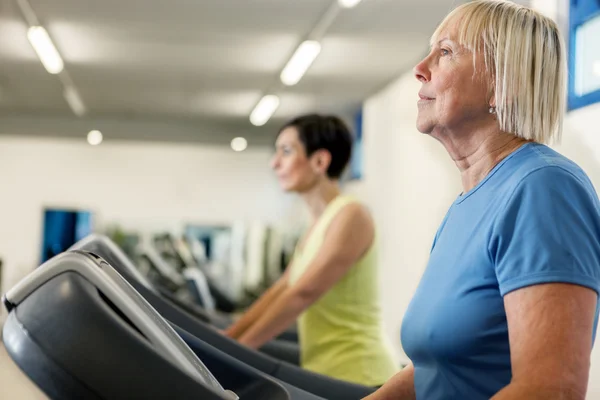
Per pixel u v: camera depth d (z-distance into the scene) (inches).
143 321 38.5
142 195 444.8
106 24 246.1
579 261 38.2
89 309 37.1
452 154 49.9
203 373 41.3
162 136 444.5
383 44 261.4
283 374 71.8
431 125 49.0
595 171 106.9
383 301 314.2
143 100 377.7
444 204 245.1
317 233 89.7
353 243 85.7
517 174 42.6
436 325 44.3
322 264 84.5
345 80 317.4
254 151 457.4
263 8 223.9
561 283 37.8
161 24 243.9
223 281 432.8
